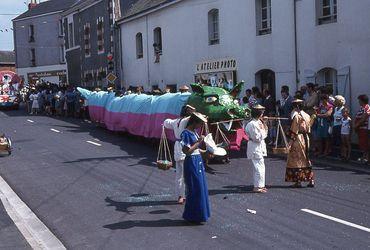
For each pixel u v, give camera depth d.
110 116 21.56
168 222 8.71
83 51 42.38
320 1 17.89
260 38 20.62
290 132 10.95
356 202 9.55
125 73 34.06
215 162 14.32
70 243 7.81
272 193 10.50
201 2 24.36
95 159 15.75
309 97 15.16
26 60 60.66
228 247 7.30
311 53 18.22
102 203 10.23
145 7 30.55
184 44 26.11
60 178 12.96
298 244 7.31
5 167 14.88
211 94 13.88
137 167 14.13
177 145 9.89
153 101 17.69
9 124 27.84
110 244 7.66
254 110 10.61
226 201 9.98
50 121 29.03
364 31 16.12
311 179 10.90
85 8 41.19
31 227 8.80
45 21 58.25
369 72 16.05
